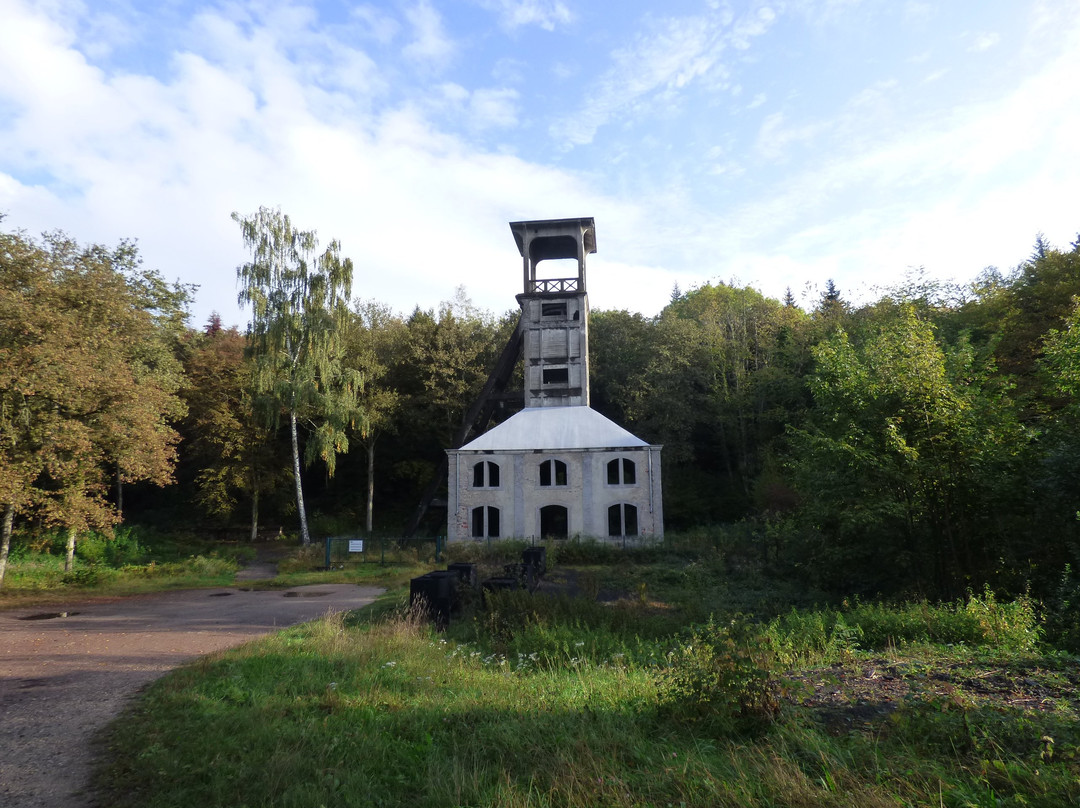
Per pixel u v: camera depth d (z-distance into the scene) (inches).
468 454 1493.6
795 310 2396.7
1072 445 547.8
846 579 725.3
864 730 228.2
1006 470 614.2
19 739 276.4
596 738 238.8
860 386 700.7
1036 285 1277.1
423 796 204.5
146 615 682.2
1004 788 174.7
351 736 261.4
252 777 222.7
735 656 273.9
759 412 2069.4
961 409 621.0
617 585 837.2
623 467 1449.3
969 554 626.8
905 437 645.9
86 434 881.5
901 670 311.9
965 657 344.5
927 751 204.2
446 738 259.8
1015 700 251.3
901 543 683.4
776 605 647.1
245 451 1827.0
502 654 455.5
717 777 192.5
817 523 751.7
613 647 451.8
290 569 1184.8
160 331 1448.1
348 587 925.2
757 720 246.1
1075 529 541.6
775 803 172.6
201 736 263.7
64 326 839.1
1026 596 502.9
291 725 276.4
